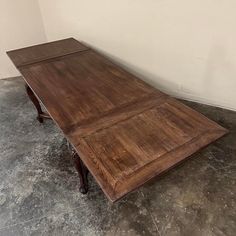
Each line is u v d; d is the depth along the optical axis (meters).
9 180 1.69
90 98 1.49
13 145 1.98
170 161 1.06
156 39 2.15
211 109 2.21
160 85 2.41
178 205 1.46
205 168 1.67
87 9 2.34
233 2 1.72
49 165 1.79
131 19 2.16
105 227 1.38
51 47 2.21
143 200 1.50
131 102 1.44
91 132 1.23
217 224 1.36
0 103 2.48
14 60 1.98
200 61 2.07
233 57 1.93
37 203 1.53
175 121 1.27
